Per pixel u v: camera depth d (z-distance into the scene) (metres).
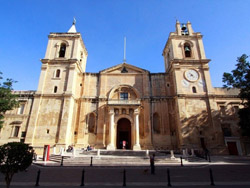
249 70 26.77
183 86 34.72
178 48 38.59
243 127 28.55
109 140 32.03
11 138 32.03
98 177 13.42
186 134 30.69
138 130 32.50
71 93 33.53
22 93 36.28
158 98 36.34
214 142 30.48
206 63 36.53
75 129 34.16
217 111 32.41
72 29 43.50
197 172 15.37
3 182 11.88
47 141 30.72
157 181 12.18
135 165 18.77
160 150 31.06
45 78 35.44
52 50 38.25
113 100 34.97
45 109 32.91
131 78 38.62
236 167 17.92
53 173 15.04
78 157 22.28
